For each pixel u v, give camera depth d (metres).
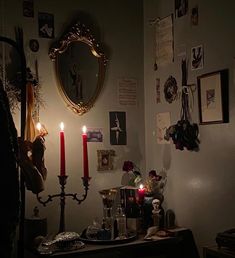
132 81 2.35
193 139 1.96
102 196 2.11
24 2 2.06
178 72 2.10
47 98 2.11
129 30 2.35
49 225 2.08
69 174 2.15
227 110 1.77
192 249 1.98
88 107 2.20
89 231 1.94
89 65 2.21
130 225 2.05
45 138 2.09
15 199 1.29
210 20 1.87
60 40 2.12
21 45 1.66
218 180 1.82
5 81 1.99
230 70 1.75
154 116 2.31
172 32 2.14
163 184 2.23
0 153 1.27
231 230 1.62
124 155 2.31
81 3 2.21
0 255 1.24
